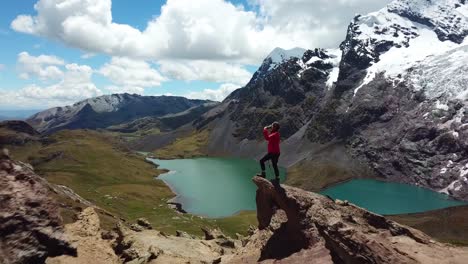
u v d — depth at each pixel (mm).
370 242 29312
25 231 29219
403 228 37250
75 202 125562
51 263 30062
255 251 41094
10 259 27297
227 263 41938
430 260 31000
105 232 54062
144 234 69938
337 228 30516
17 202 29750
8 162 31453
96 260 36750
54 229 31578
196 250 62594
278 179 40688
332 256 31375
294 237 38094
